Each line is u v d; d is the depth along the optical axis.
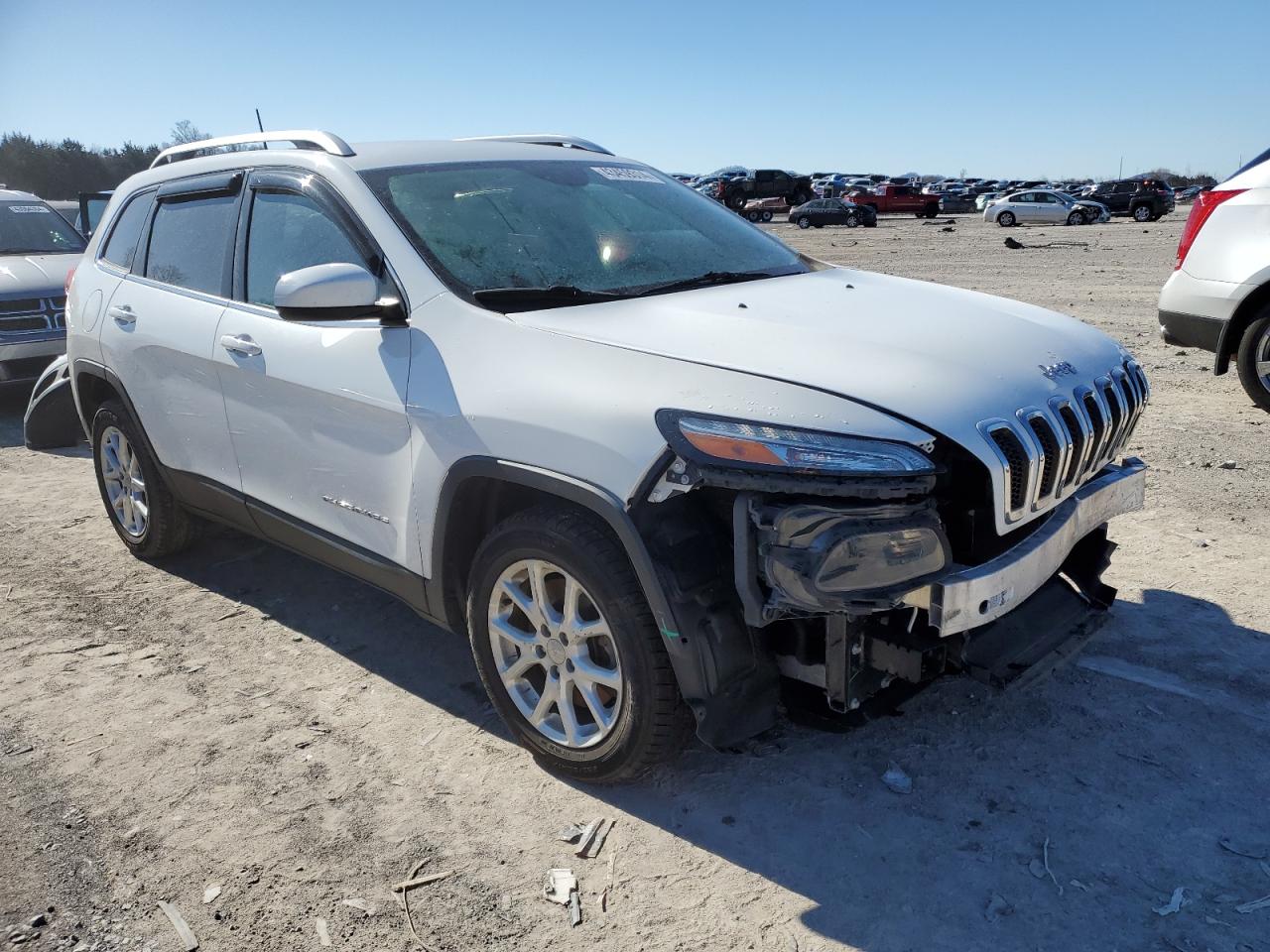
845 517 2.45
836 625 2.63
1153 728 3.17
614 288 3.36
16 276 8.44
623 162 4.34
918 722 3.27
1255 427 6.42
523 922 2.50
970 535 2.73
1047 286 14.66
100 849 2.82
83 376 4.95
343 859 2.75
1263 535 4.62
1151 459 5.80
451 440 3.01
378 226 3.36
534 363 2.88
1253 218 6.45
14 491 6.34
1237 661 3.53
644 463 2.57
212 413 4.02
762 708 2.75
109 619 4.36
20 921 2.56
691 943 2.41
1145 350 9.12
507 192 3.67
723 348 2.77
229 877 2.70
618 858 2.72
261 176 3.90
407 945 2.44
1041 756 3.06
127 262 4.68
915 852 2.68
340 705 3.57
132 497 4.93
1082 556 3.52
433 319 3.15
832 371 2.67
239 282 3.93
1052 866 2.60
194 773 3.18
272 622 4.28
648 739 2.78
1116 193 42.72
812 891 2.56
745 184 46.53
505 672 3.13
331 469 3.51
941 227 38.41
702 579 2.62
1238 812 2.77
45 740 3.39
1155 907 2.45
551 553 2.84
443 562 3.19
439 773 3.14
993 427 2.62
